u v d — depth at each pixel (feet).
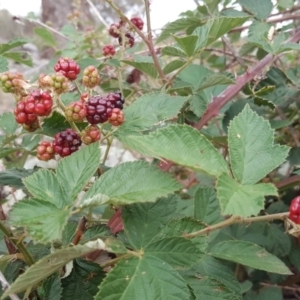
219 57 1.18
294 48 0.70
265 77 0.76
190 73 0.82
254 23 0.86
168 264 0.38
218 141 0.78
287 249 0.82
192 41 0.63
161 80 0.73
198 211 0.57
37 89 0.46
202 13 1.01
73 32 1.26
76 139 0.48
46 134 0.55
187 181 1.11
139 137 0.40
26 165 1.23
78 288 0.42
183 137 0.40
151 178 0.39
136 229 0.43
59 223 0.36
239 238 0.81
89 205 0.37
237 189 0.37
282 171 1.11
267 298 0.76
